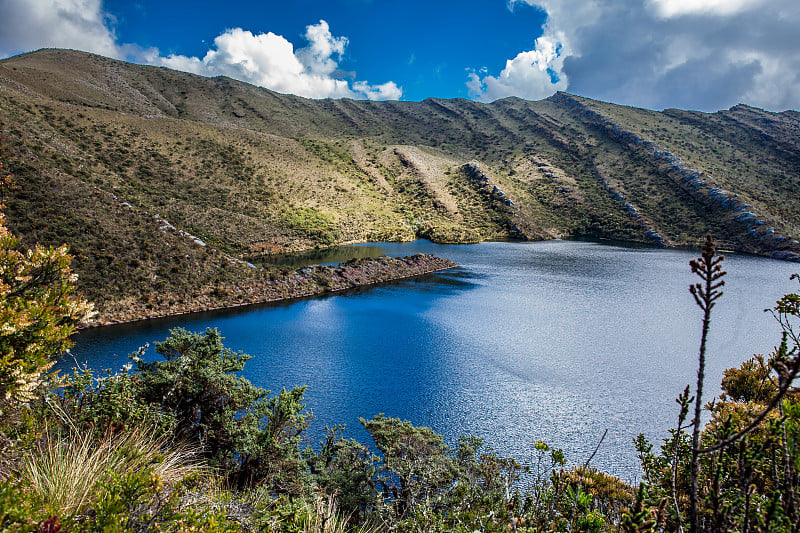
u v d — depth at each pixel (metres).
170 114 188.88
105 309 40.81
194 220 84.50
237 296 51.78
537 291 63.25
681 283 69.19
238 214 96.88
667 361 36.16
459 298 58.47
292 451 10.16
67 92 150.12
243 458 9.59
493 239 135.62
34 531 2.47
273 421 10.42
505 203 154.88
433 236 127.62
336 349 37.53
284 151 149.62
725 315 50.75
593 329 45.12
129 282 45.19
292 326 43.88
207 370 9.93
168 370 9.72
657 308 54.06
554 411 27.09
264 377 30.98
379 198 153.12
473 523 4.69
